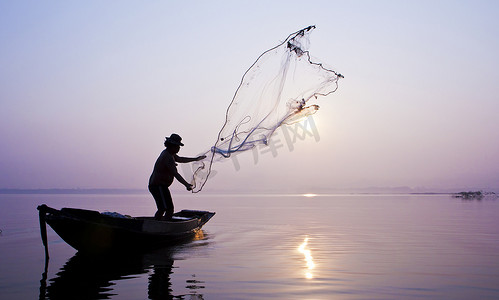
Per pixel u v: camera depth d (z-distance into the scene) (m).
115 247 9.43
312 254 9.31
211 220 18.94
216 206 35.84
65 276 7.14
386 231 14.03
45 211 8.70
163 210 10.65
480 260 8.51
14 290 6.21
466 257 8.86
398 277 6.96
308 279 6.82
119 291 6.11
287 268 7.73
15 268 7.88
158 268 7.78
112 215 9.91
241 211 27.27
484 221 18.22
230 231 14.12
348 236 12.62
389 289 6.18
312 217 21.11
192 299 5.67
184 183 10.34
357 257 8.90
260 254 9.31
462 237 12.27
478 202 43.09
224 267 7.85
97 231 9.00
